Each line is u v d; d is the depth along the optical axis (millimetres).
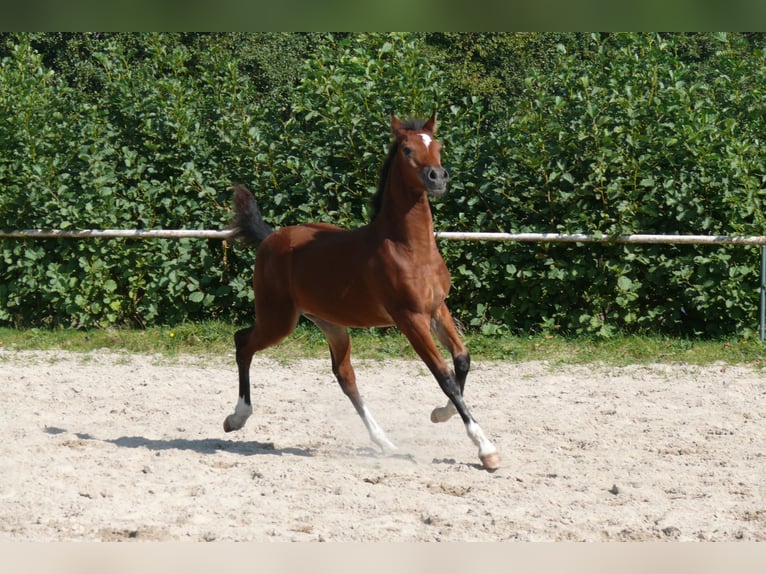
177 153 14078
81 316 13914
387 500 6676
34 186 13844
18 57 15445
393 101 13469
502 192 13125
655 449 8125
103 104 14820
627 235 12656
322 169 13664
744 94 13805
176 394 10547
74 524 6152
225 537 5883
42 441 8297
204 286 13984
